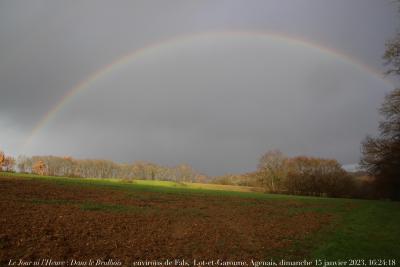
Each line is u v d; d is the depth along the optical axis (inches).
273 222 1000.9
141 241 657.6
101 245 608.4
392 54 1566.2
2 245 546.0
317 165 4015.8
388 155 2199.8
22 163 6633.9
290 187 4010.8
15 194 1150.3
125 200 1277.1
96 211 941.8
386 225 992.2
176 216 986.7
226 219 1005.8
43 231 651.5
